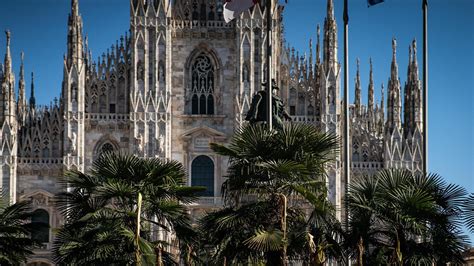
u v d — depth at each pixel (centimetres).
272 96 6078
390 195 4506
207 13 11244
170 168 4916
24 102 11050
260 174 4584
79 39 10819
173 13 11188
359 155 11025
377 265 4528
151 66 10906
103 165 4934
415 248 4488
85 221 4812
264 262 4512
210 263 4847
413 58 11194
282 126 5347
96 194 4803
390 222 4488
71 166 10612
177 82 11094
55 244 4891
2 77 10688
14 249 5084
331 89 10919
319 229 4562
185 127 11044
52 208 10662
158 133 10800
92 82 10962
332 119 10888
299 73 11188
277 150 4538
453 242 4481
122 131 10938
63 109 10812
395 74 11150
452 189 4556
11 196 10556
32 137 10781
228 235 4525
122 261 4712
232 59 11162
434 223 4494
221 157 10969
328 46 11006
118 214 4931
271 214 4494
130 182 4872
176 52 11138
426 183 4594
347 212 4659
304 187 4528
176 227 4903
